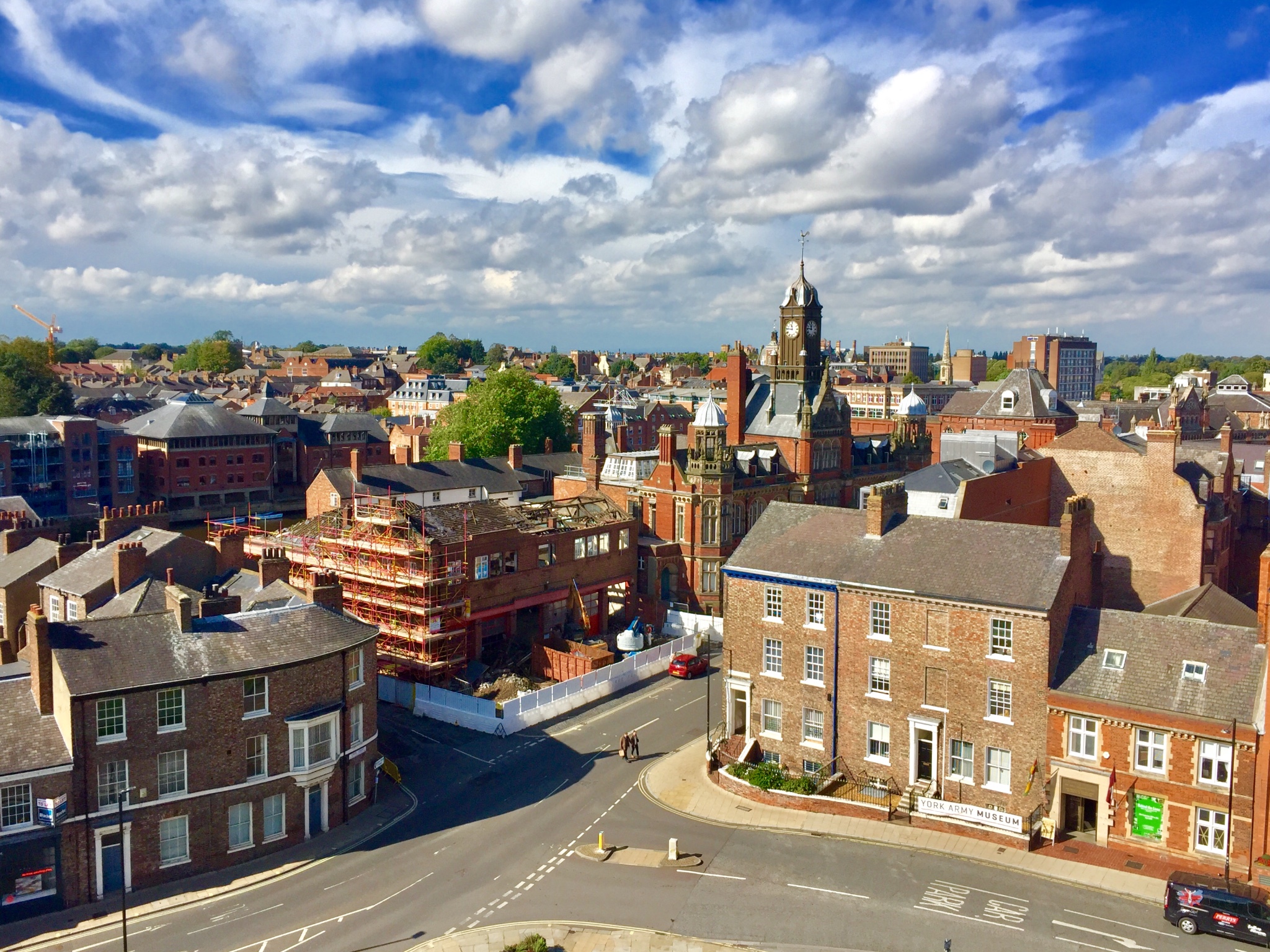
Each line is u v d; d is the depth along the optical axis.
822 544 55.03
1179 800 42.97
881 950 37.31
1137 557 69.75
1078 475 72.81
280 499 159.88
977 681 47.62
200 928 39.34
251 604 55.25
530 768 56.00
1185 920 37.94
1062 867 43.28
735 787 52.22
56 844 40.56
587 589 81.75
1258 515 83.81
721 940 38.28
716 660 77.06
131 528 70.69
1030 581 47.09
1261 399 169.88
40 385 166.75
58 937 38.66
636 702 67.62
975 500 65.94
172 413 151.00
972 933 38.25
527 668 73.75
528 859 45.16
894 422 129.75
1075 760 45.34
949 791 48.81
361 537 71.94
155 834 42.94
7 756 39.75
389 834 48.06
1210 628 44.62
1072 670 46.00
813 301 103.69
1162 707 42.94
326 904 41.31
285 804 46.59
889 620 50.47
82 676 41.19
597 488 96.06
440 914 40.41
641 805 50.97
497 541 73.31
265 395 165.75
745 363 105.50
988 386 177.00
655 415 191.50
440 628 68.69
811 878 42.91
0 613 67.75
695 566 87.69
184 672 43.41
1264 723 40.28
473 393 139.62
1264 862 40.56
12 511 91.50
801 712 54.03
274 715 46.16
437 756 57.91
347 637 49.66
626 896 41.69
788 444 99.12
